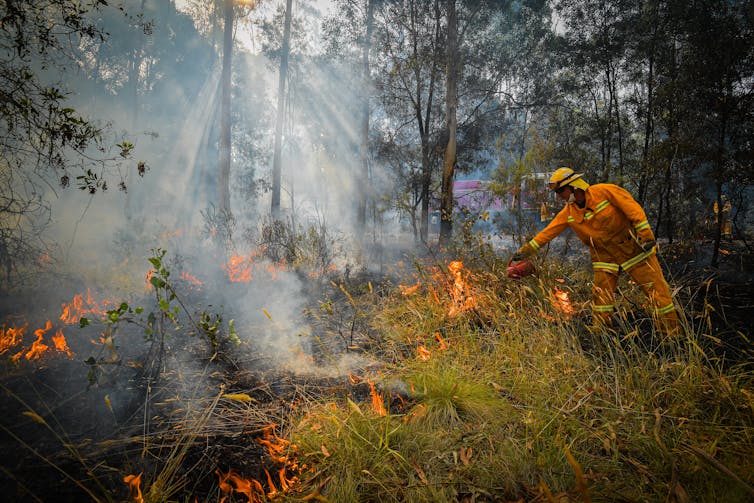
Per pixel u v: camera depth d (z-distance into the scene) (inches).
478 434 87.2
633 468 76.3
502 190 245.3
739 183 305.9
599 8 495.8
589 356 124.3
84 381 103.6
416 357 124.5
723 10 325.7
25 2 146.4
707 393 93.4
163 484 69.7
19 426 84.0
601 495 67.9
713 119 315.6
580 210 153.6
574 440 82.7
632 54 483.2
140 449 80.4
